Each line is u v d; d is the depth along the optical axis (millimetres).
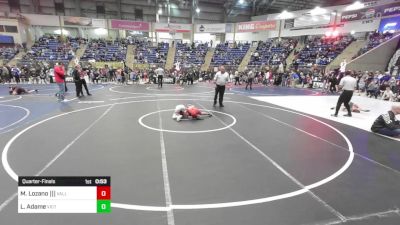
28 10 31969
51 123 7523
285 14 32250
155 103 11320
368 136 6770
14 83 20031
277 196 3637
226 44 33594
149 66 28438
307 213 3242
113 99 12289
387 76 15914
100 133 6555
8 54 26219
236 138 6355
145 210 3246
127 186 3840
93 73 21250
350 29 26250
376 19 24062
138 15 35469
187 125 7508
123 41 32656
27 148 5383
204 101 12234
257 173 4379
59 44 29906
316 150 5605
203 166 4625
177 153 5238
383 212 3312
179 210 3258
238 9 38250
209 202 3451
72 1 32906
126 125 7395
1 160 4719
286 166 4699
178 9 36406
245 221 3055
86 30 35531
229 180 4102
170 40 37094
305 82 21375
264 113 9570
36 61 25688
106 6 34094
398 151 5645
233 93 15758
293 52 28891
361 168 4688
